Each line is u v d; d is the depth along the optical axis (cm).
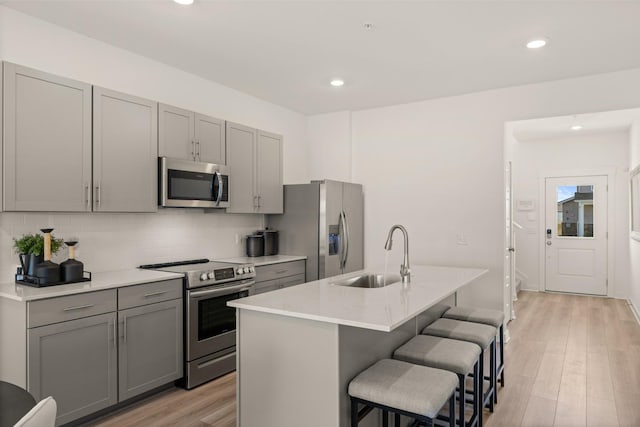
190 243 392
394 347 245
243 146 406
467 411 286
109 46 322
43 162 257
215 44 320
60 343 241
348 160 514
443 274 325
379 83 409
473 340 255
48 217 289
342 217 457
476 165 442
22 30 273
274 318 211
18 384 232
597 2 255
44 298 232
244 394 223
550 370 358
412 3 257
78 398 249
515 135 680
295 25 288
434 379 187
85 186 278
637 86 368
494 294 432
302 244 451
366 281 329
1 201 239
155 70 354
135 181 308
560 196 706
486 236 437
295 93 444
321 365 195
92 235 315
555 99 401
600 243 676
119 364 271
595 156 677
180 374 312
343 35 303
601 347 419
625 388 320
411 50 329
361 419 200
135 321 281
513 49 326
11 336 236
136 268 340
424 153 471
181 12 271
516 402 297
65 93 269
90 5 263
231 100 428
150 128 319
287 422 206
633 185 579
